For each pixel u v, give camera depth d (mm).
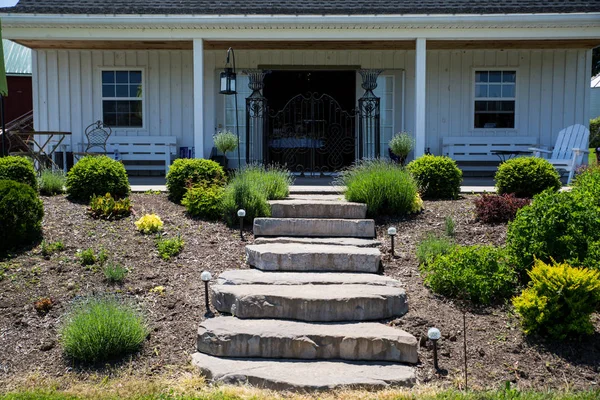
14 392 4230
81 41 11688
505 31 10812
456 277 5531
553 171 8242
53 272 6074
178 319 5344
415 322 5184
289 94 13391
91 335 4742
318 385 4289
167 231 7160
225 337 4848
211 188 7898
